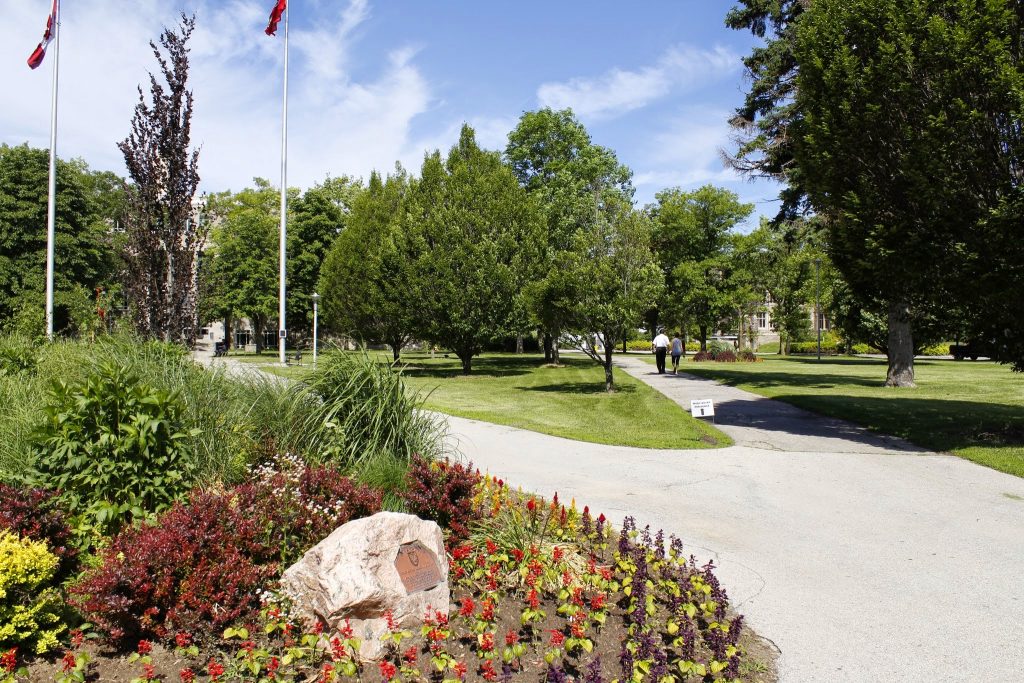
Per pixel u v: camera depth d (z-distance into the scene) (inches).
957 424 521.0
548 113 1523.1
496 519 235.1
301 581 165.6
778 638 178.5
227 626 160.9
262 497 194.1
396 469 245.4
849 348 2169.0
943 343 2022.6
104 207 2080.5
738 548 249.6
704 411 558.9
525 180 1547.7
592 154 1539.1
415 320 1106.1
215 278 601.3
